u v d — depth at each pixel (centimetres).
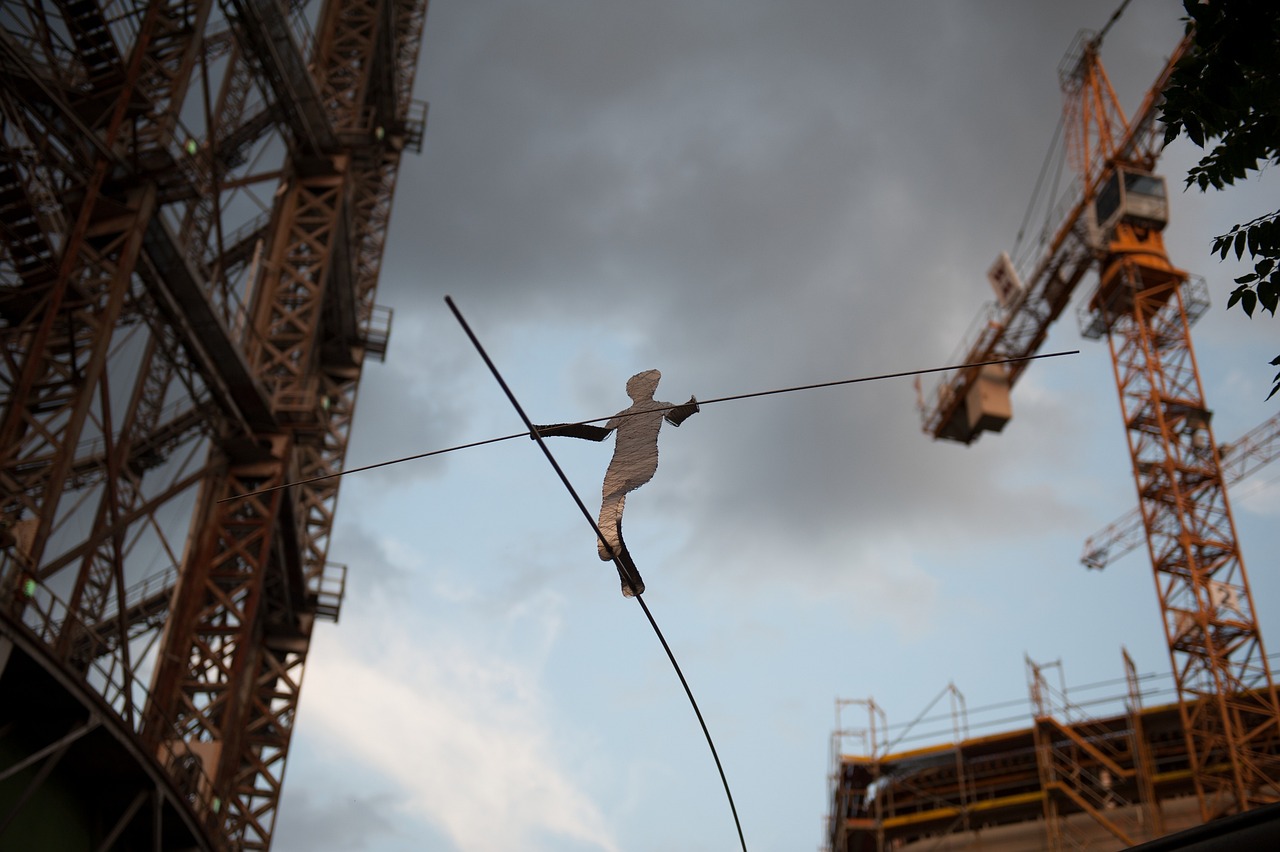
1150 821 6381
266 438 4650
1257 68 1225
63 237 3391
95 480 4166
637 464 1149
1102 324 7950
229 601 4409
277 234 5041
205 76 3756
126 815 3203
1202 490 7225
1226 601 6850
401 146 6228
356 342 5769
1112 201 7962
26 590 2917
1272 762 6369
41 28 3472
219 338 4222
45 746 3022
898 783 7162
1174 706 6750
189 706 4231
